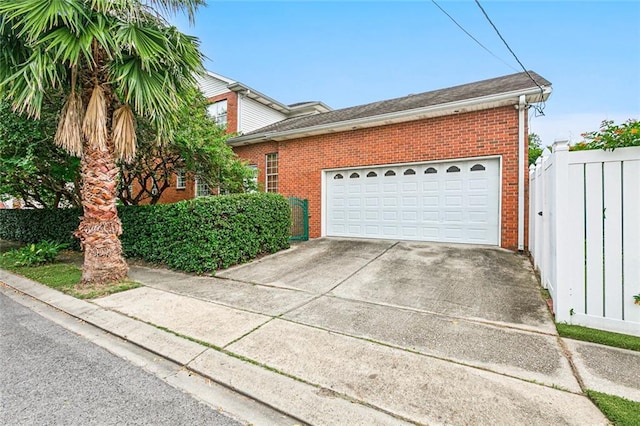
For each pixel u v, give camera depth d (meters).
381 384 2.44
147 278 5.81
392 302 4.29
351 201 9.37
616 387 2.32
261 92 13.89
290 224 8.37
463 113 7.62
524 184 6.93
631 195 3.03
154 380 2.64
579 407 2.11
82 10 4.25
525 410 2.10
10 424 2.07
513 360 2.74
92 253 5.23
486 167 7.48
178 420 2.13
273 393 2.40
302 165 10.14
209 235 5.99
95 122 4.94
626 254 3.06
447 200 7.95
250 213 6.94
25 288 5.38
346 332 3.39
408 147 8.34
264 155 11.66
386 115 8.21
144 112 5.50
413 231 8.40
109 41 4.40
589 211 3.23
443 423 2.02
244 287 5.16
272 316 3.88
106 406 2.28
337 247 7.98
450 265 5.93
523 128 6.98
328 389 2.41
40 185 9.20
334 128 9.10
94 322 3.85
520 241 6.94
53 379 2.64
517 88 7.09
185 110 7.76
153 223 6.89
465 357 2.82
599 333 3.08
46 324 3.89
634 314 3.03
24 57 4.76
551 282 3.95
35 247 7.41
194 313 4.02
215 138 9.29
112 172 5.34
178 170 10.12
